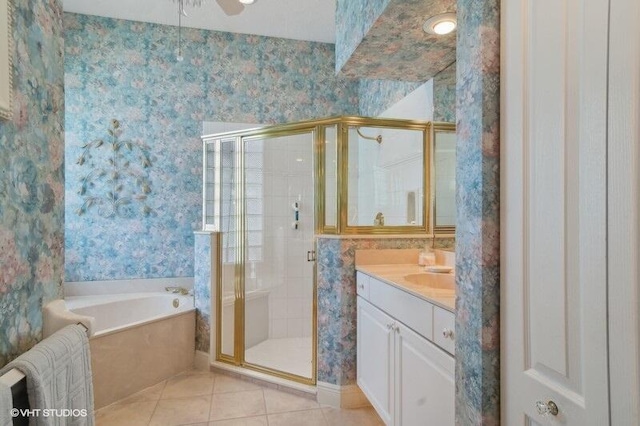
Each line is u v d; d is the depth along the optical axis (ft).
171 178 11.09
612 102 2.06
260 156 9.59
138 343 7.95
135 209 10.87
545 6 2.53
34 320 3.10
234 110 11.45
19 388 2.44
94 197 10.61
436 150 7.48
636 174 1.93
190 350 9.18
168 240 11.08
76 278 10.49
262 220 9.67
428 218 7.77
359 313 7.04
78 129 10.49
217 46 11.35
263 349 9.48
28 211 2.99
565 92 2.37
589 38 2.21
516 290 2.79
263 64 11.64
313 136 8.11
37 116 3.11
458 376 3.31
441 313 4.25
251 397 7.67
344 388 7.17
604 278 2.11
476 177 3.00
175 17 10.60
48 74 3.29
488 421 2.96
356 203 7.72
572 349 2.32
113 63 10.70
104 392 7.29
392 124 7.79
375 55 6.70
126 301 10.21
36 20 3.08
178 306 10.24
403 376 5.23
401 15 5.36
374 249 7.29
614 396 2.04
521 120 2.73
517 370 2.78
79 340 3.19
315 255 7.84
